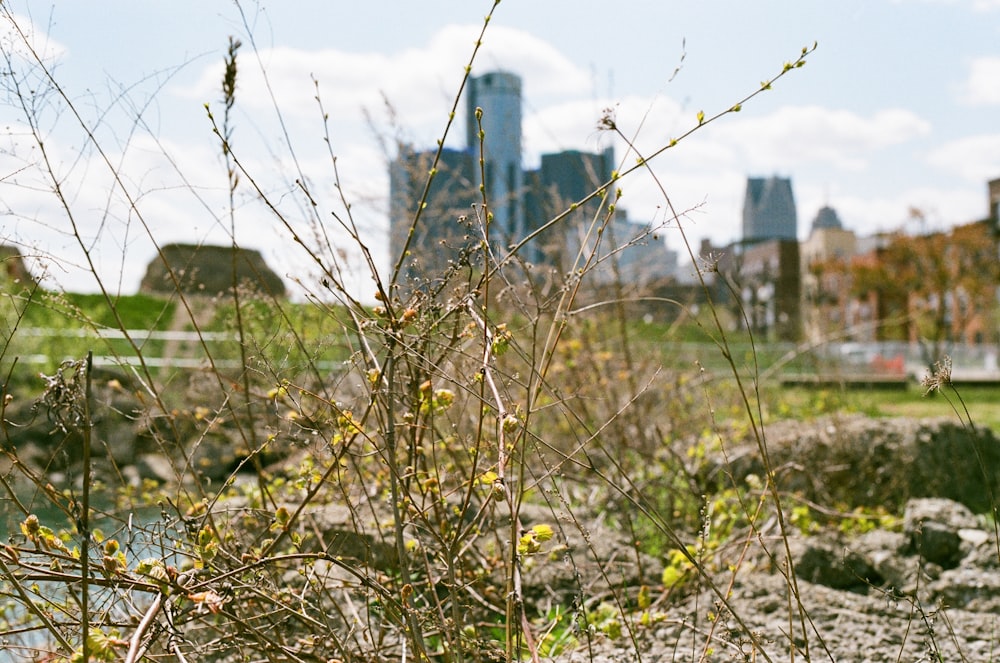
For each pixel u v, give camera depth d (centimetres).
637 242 299
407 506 306
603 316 748
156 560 251
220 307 423
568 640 388
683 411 795
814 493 701
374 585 266
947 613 444
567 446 633
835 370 967
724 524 524
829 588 482
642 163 276
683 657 366
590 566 464
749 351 880
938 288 4547
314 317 400
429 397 301
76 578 254
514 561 269
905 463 713
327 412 348
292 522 328
